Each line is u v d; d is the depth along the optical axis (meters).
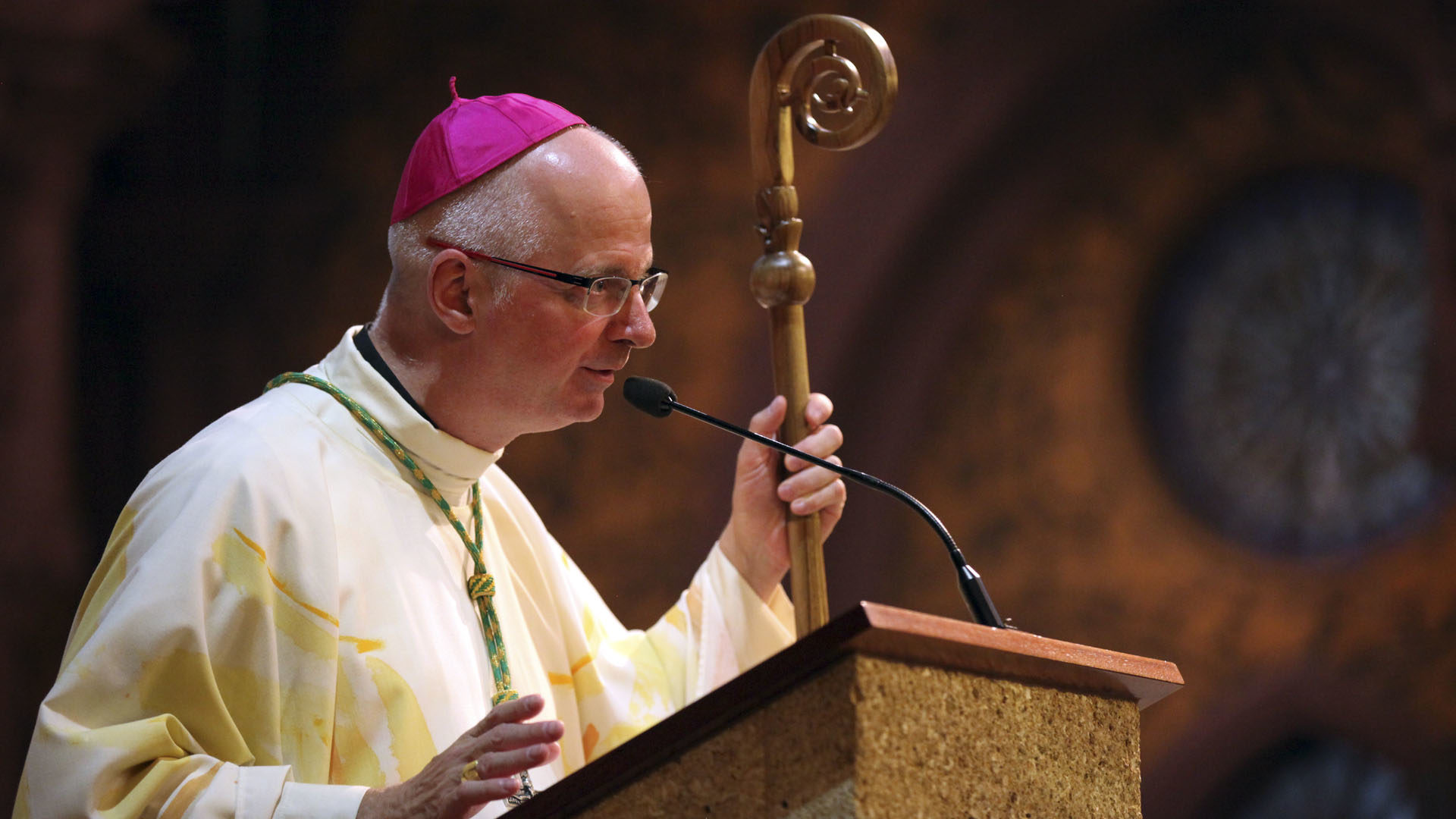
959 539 38.75
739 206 35.19
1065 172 37.53
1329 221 38.34
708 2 34.47
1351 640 38.53
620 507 35.28
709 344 35.28
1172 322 39.34
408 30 33.81
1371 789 38.69
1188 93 37.50
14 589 29.12
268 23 32.97
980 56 35.81
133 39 30.23
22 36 28.97
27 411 30.05
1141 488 39.38
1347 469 38.44
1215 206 38.88
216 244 33.19
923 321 37.81
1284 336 38.88
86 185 31.20
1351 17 35.31
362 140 33.94
